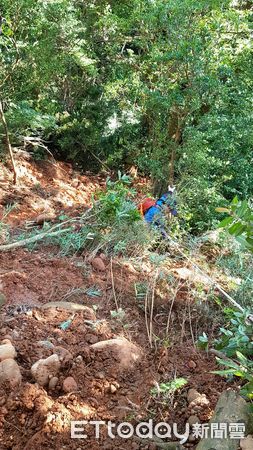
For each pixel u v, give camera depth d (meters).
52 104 8.24
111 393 2.80
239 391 2.75
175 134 7.34
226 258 4.74
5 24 7.06
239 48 7.45
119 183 5.60
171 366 3.09
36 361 2.94
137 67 8.71
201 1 6.59
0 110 6.62
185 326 3.61
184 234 5.64
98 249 4.53
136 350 3.12
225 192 8.07
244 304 3.84
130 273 4.20
